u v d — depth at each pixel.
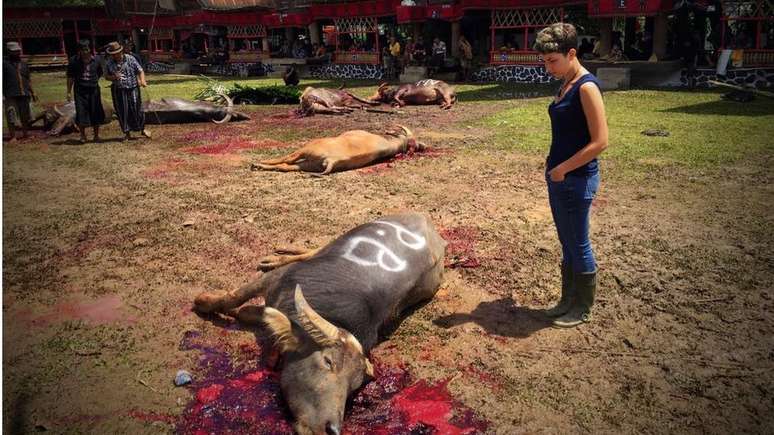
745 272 5.00
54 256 5.54
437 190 7.59
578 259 4.04
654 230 6.01
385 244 4.24
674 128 11.20
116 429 3.16
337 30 28.27
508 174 8.33
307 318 3.00
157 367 3.73
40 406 3.35
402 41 26.95
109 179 8.40
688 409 3.28
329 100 15.52
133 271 5.18
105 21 38.62
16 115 11.67
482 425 3.16
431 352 3.88
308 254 4.98
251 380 3.58
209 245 5.77
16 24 37.50
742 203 6.77
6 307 4.52
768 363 3.70
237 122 13.88
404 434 3.10
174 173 8.70
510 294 4.71
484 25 26.53
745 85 17.62
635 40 21.98
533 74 22.39
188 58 35.12
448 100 16.11
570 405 3.32
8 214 6.79
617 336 4.05
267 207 6.93
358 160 8.69
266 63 29.75
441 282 4.78
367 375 3.36
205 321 4.31
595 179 3.85
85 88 11.05
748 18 17.44
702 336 4.03
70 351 3.90
